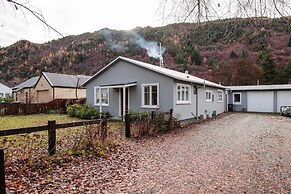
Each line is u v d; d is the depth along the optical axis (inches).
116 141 306.8
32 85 1190.3
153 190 153.3
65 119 627.8
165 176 180.2
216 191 151.5
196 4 121.2
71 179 170.7
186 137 358.0
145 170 195.0
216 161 222.4
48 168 189.6
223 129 444.8
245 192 149.6
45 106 860.0
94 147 250.8
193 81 566.6
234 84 1354.6
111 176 179.5
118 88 603.8
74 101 879.7
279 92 871.7
